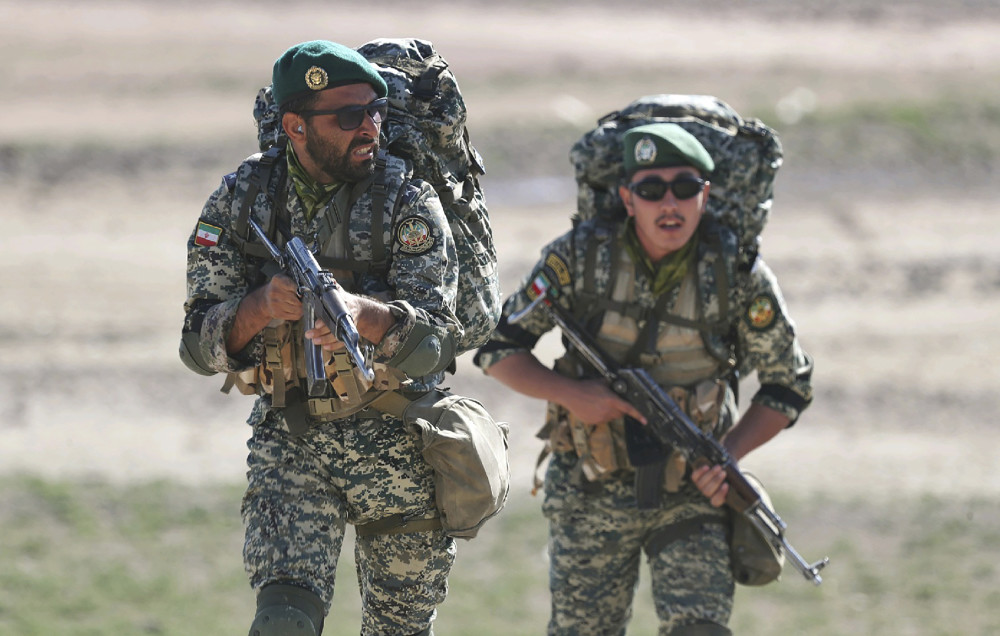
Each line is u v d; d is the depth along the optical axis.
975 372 39.41
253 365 10.97
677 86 68.88
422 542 11.35
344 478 11.05
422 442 11.03
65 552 26.06
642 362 15.38
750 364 15.77
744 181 15.35
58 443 32.62
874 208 55.56
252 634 10.33
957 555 27.02
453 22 80.88
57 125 60.66
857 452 33.38
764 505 14.87
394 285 10.79
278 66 10.60
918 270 48.62
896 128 63.19
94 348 39.69
